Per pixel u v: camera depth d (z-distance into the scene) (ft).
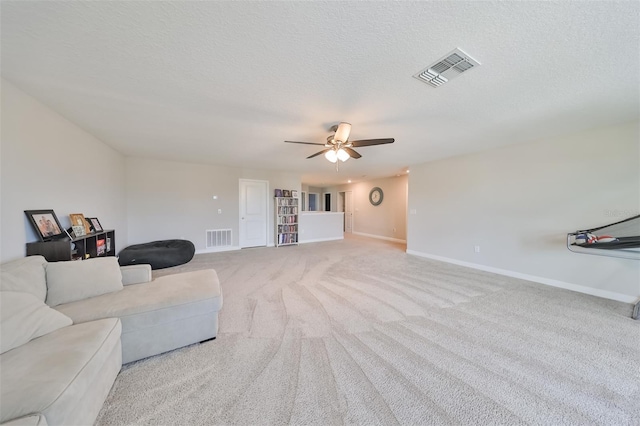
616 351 5.94
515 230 11.97
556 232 10.63
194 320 6.11
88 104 7.23
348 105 7.26
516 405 4.36
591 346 6.15
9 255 5.90
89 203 10.20
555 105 7.29
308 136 10.46
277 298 9.22
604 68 5.30
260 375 5.07
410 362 5.51
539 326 7.14
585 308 8.38
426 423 3.99
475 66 5.27
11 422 2.64
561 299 9.18
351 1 3.61
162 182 16.37
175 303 5.82
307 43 4.56
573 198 10.14
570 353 5.87
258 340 6.38
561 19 3.91
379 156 14.66
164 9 3.74
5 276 4.67
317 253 17.89
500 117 8.25
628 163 8.86
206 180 17.90
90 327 4.59
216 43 4.56
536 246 11.25
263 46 4.65
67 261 6.30
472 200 13.83
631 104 7.22
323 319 7.54
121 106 7.36
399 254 17.56
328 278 11.73
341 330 6.89
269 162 16.99
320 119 8.41
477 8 3.73
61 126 8.14
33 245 6.48
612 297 9.24
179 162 16.89
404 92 6.46
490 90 6.33
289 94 6.60
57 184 7.91
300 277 11.89
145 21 3.98
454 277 11.95
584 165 9.82
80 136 9.40
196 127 9.30
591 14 3.80
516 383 4.89
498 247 12.65
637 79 5.74
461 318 7.64
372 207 27.43
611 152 9.20
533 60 5.03
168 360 5.56
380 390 4.68
